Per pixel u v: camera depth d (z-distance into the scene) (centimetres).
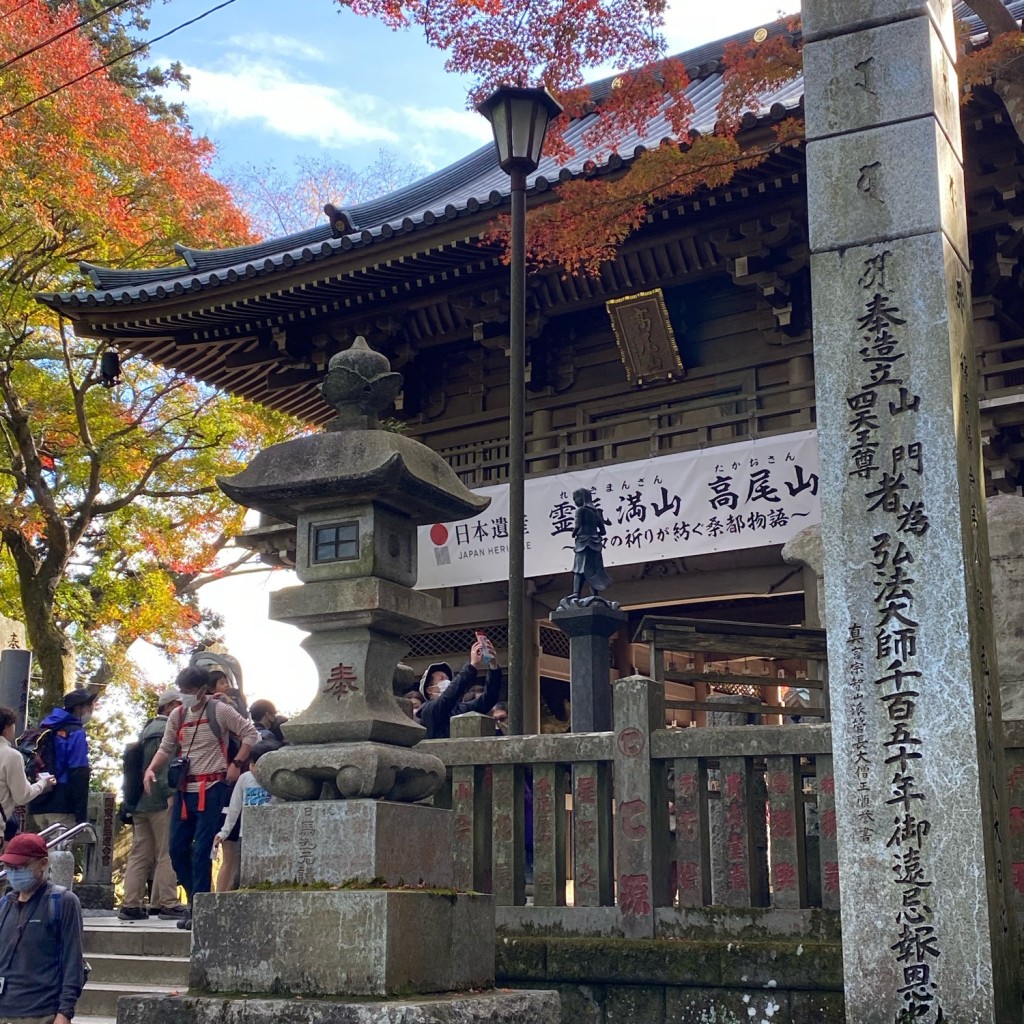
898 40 598
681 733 663
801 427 1448
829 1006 591
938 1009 509
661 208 1414
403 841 503
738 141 1281
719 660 1827
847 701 551
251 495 539
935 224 573
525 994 506
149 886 1303
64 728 1007
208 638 2767
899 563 551
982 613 557
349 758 497
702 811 654
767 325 1536
